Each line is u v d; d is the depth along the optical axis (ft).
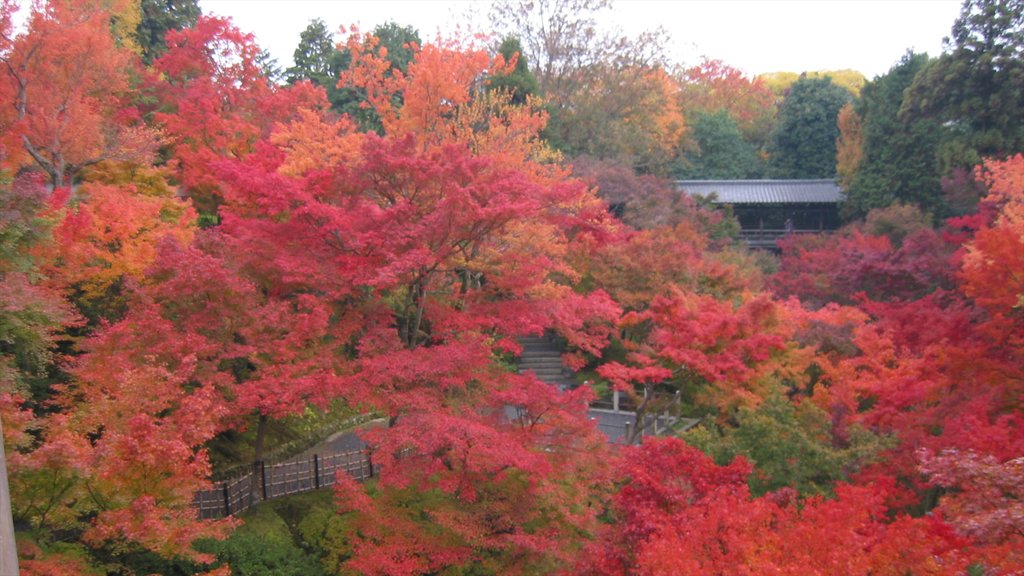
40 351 43.42
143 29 111.86
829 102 178.70
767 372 64.03
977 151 112.47
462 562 42.09
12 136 56.29
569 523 44.47
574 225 57.93
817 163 179.32
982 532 26.17
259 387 44.16
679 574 29.55
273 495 56.03
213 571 34.68
